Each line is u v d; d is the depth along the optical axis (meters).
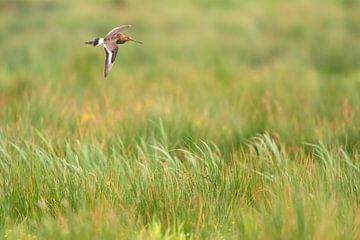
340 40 41.06
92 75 29.83
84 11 45.50
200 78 28.77
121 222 11.64
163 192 12.48
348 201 12.25
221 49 39.31
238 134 17.80
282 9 49.00
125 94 23.98
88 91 25.09
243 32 43.12
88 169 13.87
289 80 27.50
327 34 42.38
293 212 11.30
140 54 37.66
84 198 12.32
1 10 48.16
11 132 16.70
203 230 11.50
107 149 15.97
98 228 11.00
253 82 26.50
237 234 11.47
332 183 13.07
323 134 17.44
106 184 12.84
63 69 31.67
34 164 13.48
